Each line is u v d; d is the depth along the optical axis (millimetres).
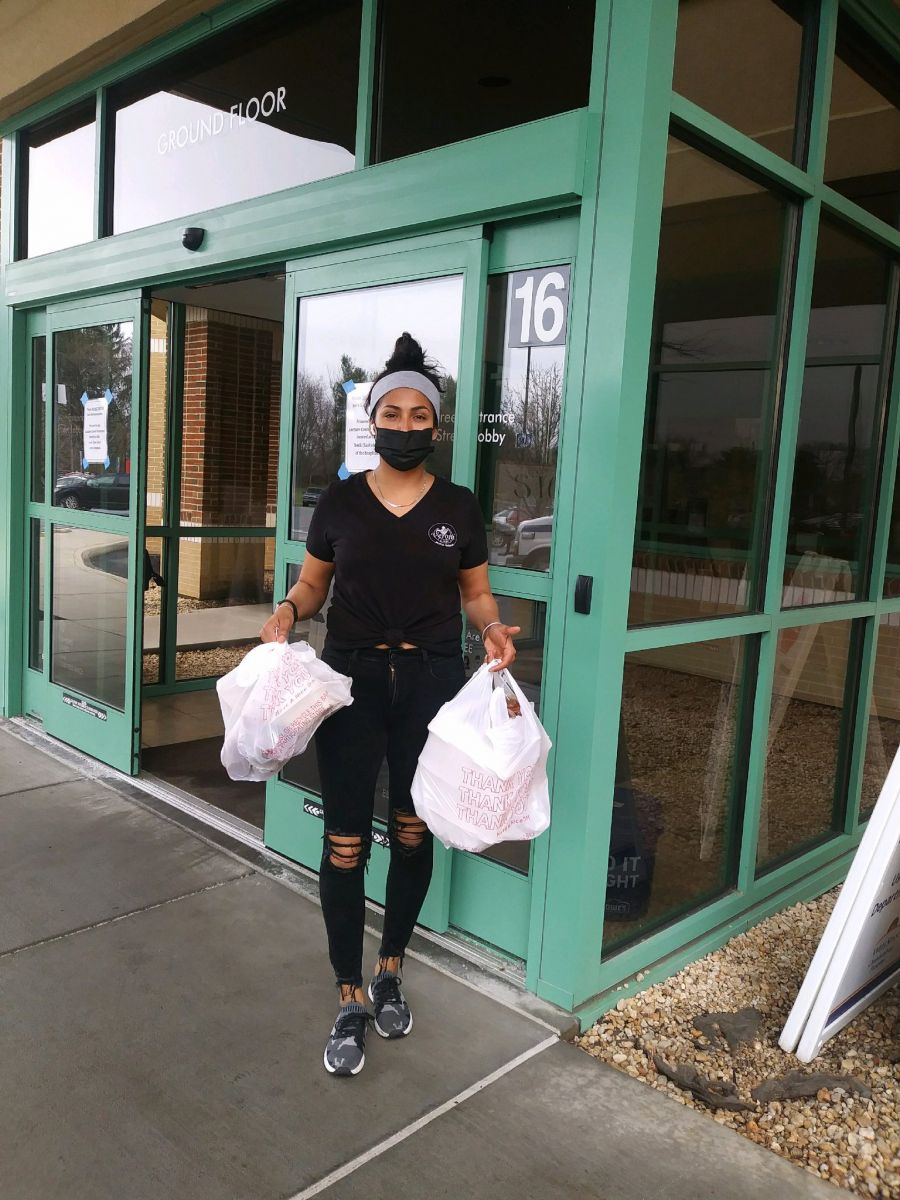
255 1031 2482
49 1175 1956
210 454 6266
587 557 2492
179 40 3850
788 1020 2572
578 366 2496
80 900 3164
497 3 2732
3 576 5203
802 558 3350
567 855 2590
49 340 4797
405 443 2242
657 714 2832
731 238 2797
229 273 3744
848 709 3852
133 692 4344
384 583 2270
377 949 2912
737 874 3291
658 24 2312
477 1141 2119
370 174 2973
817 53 2979
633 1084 2359
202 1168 1994
